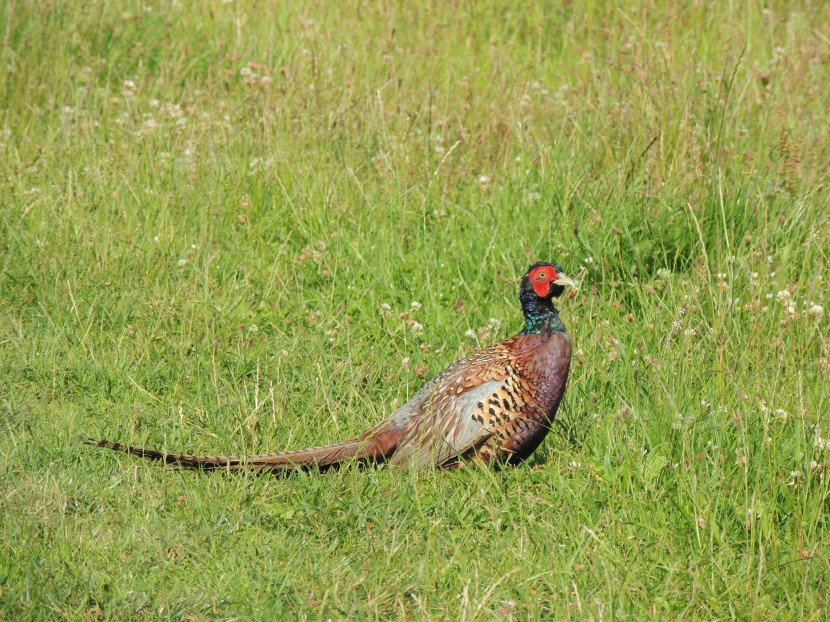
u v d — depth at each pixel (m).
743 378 10.77
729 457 9.48
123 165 15.77
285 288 13.54
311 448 9.90
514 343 10.23
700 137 15.13
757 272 12.58
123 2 20.84
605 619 7.57
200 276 13.53
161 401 11.16
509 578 8.13
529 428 10.02
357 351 12.34
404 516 9.09
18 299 13.02
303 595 7.95
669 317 12.19
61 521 8.61
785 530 8.89
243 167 15.67
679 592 8.08
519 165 15.61
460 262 13.95
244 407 10.74
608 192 14.14
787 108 16.88
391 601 7.91
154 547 8.46
